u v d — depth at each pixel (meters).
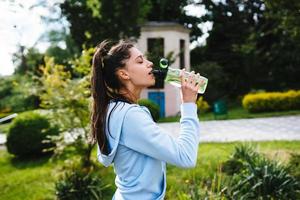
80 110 7.57
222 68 25.31
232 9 27.09
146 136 1.73
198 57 27.75
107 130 1.83
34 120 10.09
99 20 19.95
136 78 1.88
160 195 1.85
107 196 6.58
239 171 6.63
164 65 1.91
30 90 8.05
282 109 19.50
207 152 9.47
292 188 5.55
